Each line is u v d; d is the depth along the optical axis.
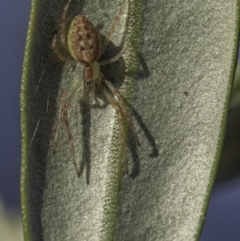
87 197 0.12
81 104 0.12
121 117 0.12
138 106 0.12
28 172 0.11
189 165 0.12
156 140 0.12
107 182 0.12
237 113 0.12
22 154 0.11
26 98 0.11
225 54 0.12
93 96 0.12
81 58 0.12
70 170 0.12
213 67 0.12
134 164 0.12
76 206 0.12
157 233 0.12
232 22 0.11
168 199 0.12
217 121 0.11
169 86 0.12
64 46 0.12
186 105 0.12
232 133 0.12
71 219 0.12
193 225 0.11
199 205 0.11
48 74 0.12
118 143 0.12
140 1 0.12
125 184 0.12
